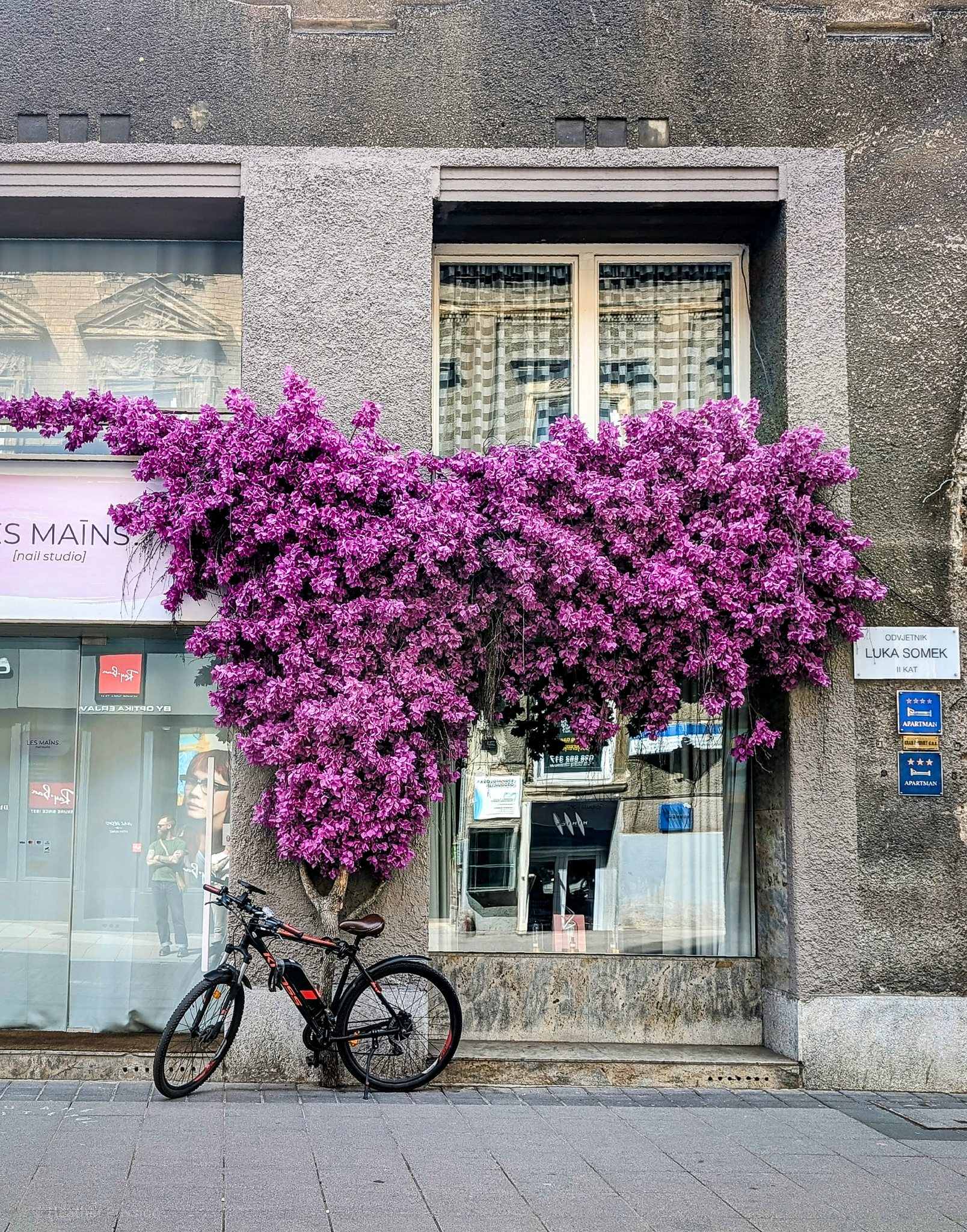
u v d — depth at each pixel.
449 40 8.20
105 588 7.76
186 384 8.56
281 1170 5.71
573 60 8.23
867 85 8.27
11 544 7.76
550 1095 7.43
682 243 8.80
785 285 8.14
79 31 8.12
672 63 8.26
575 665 7.62
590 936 8.36
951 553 8.03
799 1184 5.75
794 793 7.84
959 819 7.88
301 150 8.08
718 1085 7.70
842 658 7.92
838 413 8.06
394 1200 5.36
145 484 7.81
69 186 8.04
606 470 7.77
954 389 8.12
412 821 7.33
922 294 8.17
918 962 7.78
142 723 8.38
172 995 8.24
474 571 7.42
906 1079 7.68
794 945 7.80
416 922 7.70
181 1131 6.30
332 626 7.27
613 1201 5.45
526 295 8.80
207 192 8.06
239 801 7.66
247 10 8.16
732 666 7.45
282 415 7.38
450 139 8.15
